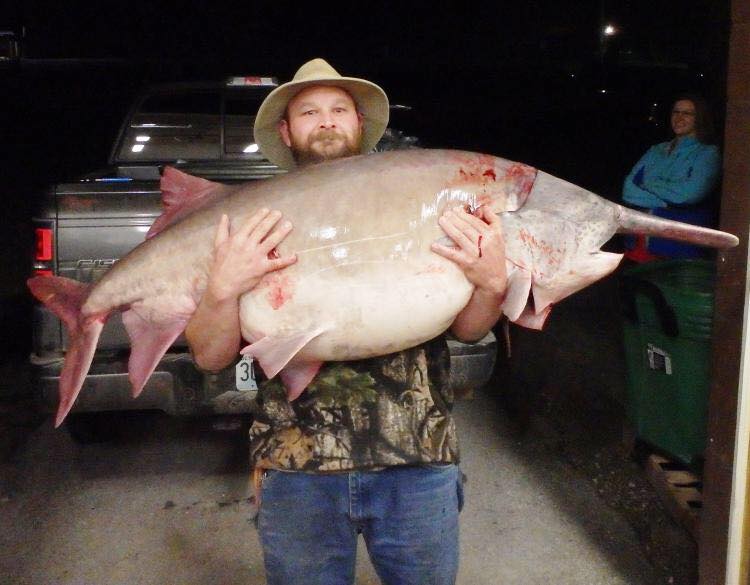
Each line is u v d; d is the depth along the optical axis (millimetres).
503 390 5621
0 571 3484
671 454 3836
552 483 4195
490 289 1906
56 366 3762
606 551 3523
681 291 3512
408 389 2051
